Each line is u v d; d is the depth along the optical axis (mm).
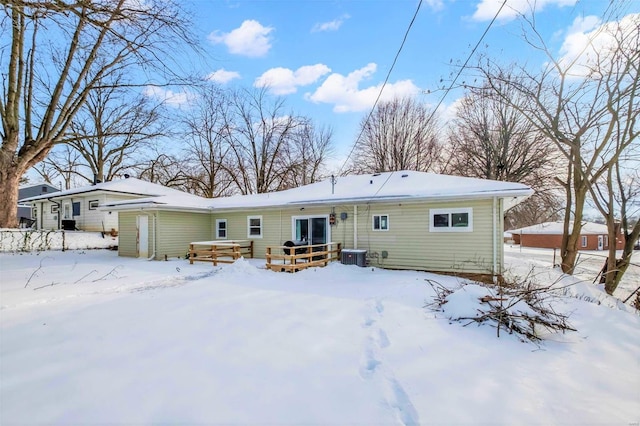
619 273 10297
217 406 2508
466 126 22328
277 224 12875
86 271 9445
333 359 3432
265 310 5332
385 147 27562
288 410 2473
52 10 6227
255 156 27656
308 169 28625
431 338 4090
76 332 4188
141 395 2656
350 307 5531
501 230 8953
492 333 4312
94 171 25141
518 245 37781
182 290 6910
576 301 6250
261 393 2713
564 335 4406
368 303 5801
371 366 3314
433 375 3113
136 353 3520
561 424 2383
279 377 3006
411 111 26641
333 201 10906
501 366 3365
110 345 3748
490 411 2520
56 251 15609
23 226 24031
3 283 7438
